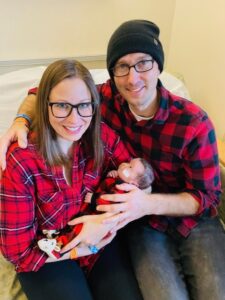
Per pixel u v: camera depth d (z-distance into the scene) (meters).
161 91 0.98
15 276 1.02
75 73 0.77
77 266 0.99
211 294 0.92
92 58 1.92
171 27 1.99
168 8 1.91
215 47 1.56
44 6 1.67
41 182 0.85
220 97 1.58
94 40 1.88
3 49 1.73
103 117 1.14
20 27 1.69
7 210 0.81
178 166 1.06
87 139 0.92
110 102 1.11
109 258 1.03
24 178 0.81
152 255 1.02
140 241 1.07
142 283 0.97
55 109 0.78
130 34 0.87
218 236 1.07
